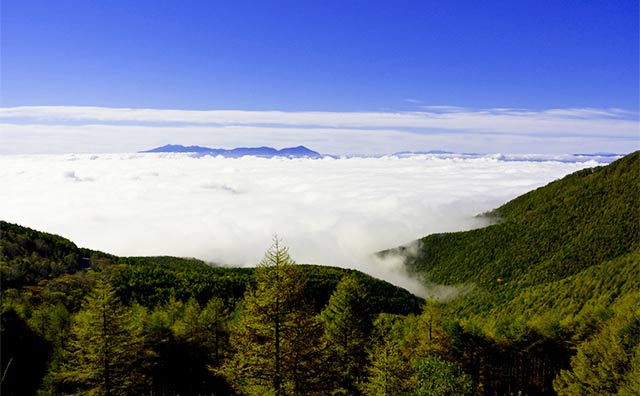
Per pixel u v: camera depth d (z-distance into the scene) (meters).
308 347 20.44
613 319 43.97
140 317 42.19
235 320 46.53
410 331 45.38
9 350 36.31
